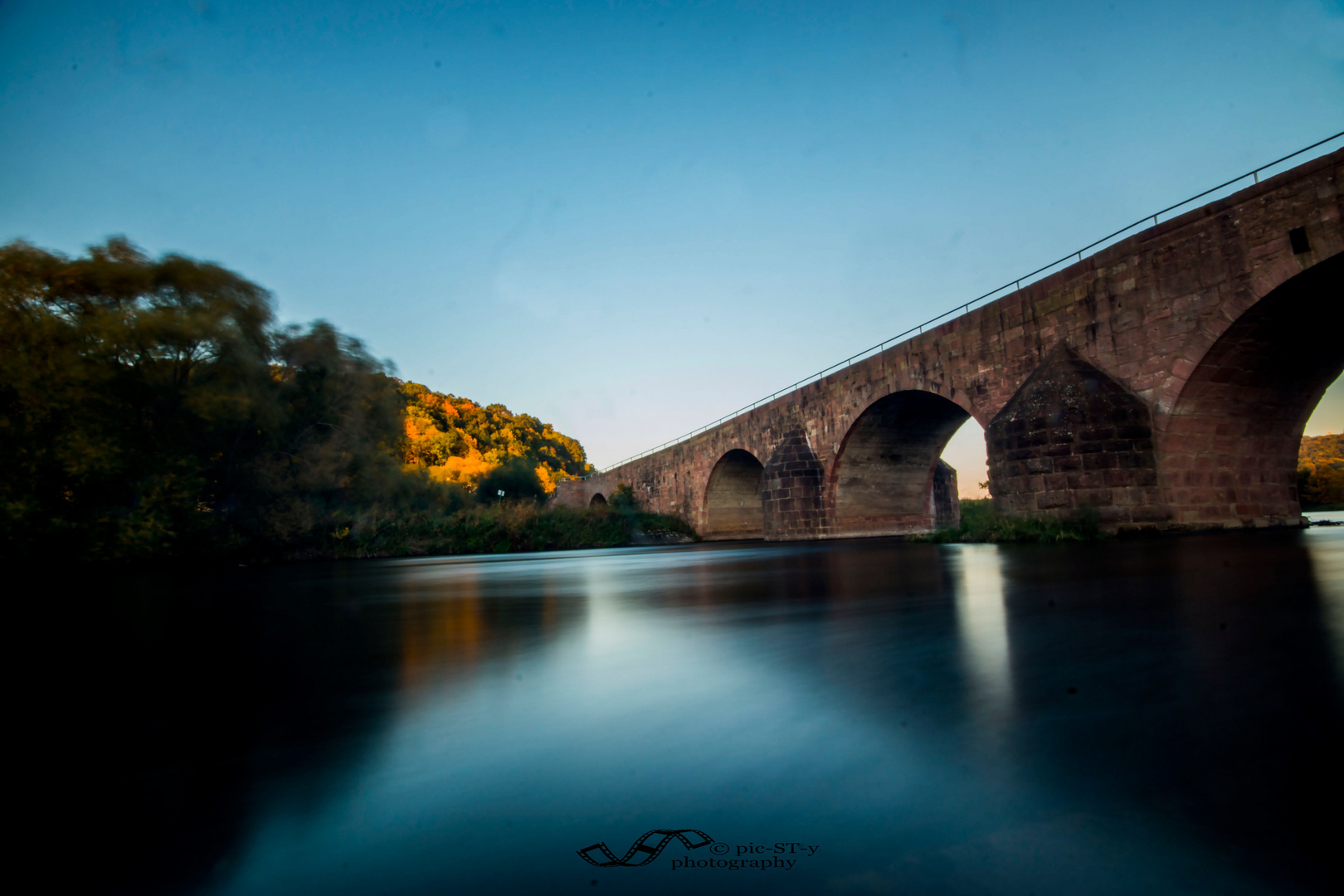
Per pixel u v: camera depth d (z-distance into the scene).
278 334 25.66
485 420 87.94
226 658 4.03
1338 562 6.69
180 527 19.80
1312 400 14.84
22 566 16.59
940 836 1.45
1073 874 1.28
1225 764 1.77
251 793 1.81
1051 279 16.44
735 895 1.23
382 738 2.28
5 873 1.36
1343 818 1.46
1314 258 11.34
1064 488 14.41
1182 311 13.44
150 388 20.05
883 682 2.78
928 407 24.06
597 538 37.34
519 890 1.28
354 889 1.30
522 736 2.25
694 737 2.18
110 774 1.98
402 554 29.05
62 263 19.09
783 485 27.67
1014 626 3.97
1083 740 1.99
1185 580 5.80
